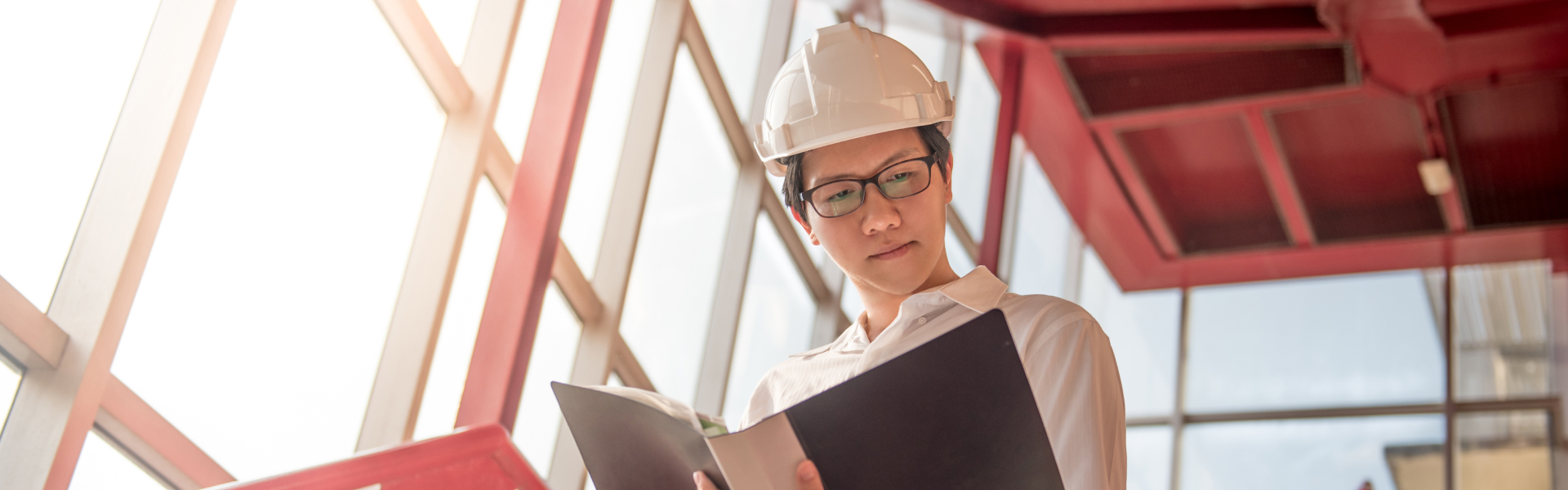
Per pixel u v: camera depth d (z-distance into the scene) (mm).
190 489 2641
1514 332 8156
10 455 2238
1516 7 5363
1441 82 6039
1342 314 8711
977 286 1427
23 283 2320
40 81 2348
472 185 3496
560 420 4156
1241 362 8875
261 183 2879
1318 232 7934
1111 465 1252
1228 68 6285
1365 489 5000
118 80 2551
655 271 4637
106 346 2369
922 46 6191
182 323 2641
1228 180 7566
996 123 6543
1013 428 1081
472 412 3434
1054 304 1357
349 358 3191
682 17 4621
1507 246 7750
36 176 2346
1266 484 8453
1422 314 8477
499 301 3555
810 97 1573
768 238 5438
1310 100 6434
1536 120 6375
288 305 2973
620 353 4375
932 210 1460
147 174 2492
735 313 5004
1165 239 8336
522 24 3859
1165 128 6996
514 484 2576
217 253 2742
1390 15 5414
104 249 2434
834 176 1475
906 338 1428
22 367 2303
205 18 2631
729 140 5195
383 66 3318
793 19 5500
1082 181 7648
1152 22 6039
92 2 2467
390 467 2186
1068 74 6520
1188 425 8828
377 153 3303
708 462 1236
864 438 1104
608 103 4371
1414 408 8250
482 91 3629
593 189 4316
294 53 2984
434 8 3559
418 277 3404
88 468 2420
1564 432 7750
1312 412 8523
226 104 2760
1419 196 7387
